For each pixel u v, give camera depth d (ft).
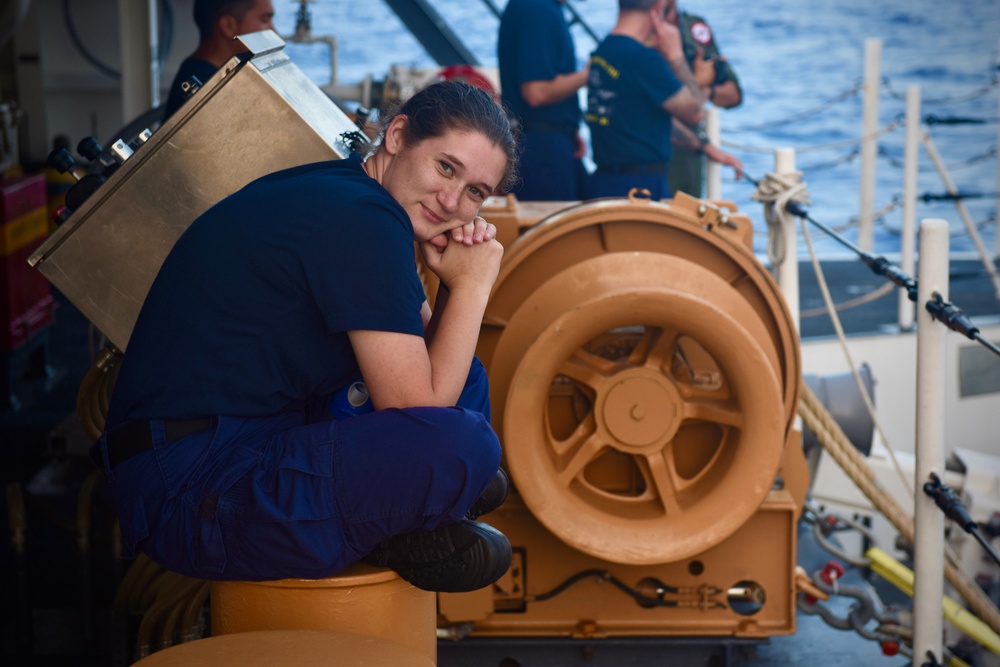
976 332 8.01
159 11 27.68
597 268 8.98
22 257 16.69
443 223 6.22
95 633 9.65
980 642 10.96
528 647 9.68
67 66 28.63
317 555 5.81
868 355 19.01
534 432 8.86
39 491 11.73
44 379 17.75
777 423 8.87
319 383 6.08
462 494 5.80
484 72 19.39
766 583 9.55
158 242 7.34
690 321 8.73
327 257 5.75
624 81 15.47
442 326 6.23
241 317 5.84
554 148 16.35
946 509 8.51
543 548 9.48
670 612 9.56
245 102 7.16
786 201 11.45
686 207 9.23
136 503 5.86
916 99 19.42
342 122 7.72
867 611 10.11
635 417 9.03
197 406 5.86
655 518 9.13
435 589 6.23
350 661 5.35
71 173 7.95
